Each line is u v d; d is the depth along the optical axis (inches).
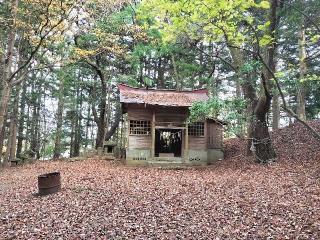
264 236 289.9
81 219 356.8
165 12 244.5
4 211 396.5
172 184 556.7
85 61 1066.7
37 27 639.8
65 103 1258.0
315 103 1016.9
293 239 279.4
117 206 406.6
